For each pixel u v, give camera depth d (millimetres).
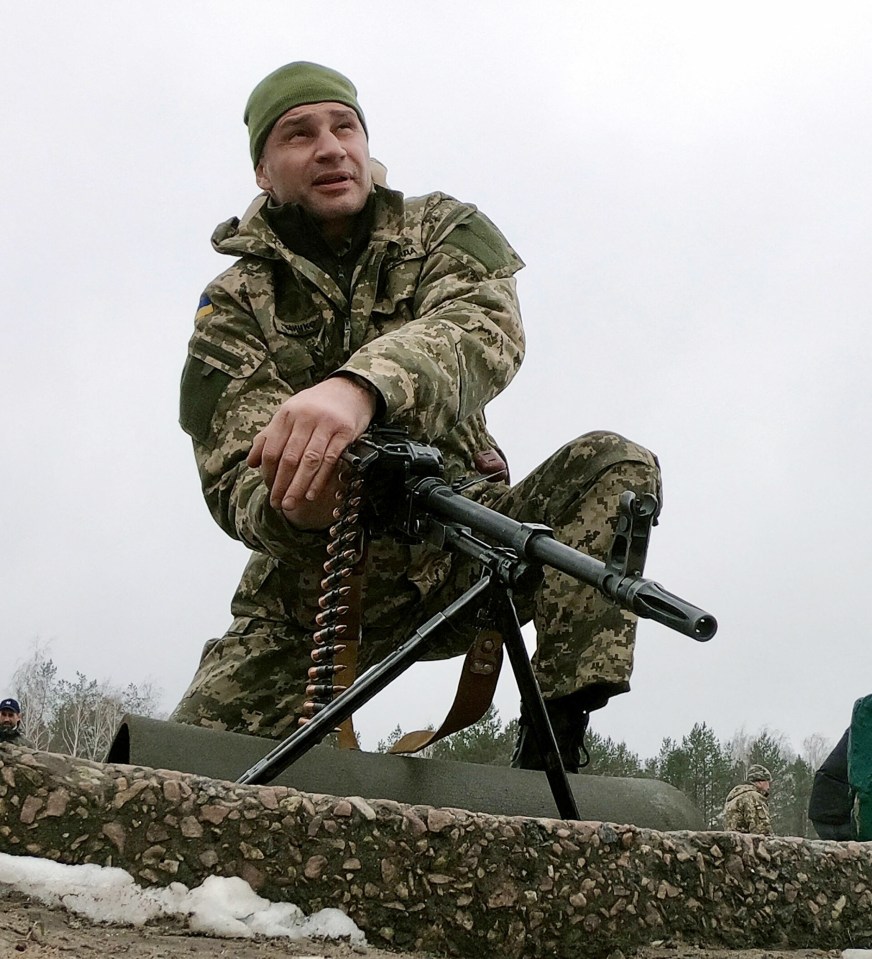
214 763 2473
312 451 2621
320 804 1918
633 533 2092
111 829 1791
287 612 3709
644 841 2170
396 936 1919
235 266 3646
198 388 3498
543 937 2033
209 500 3463
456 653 3672
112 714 29344
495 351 3217
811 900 2316
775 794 31688
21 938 1608
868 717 2959
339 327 3555
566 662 3115
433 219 3662
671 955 2121
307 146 3545
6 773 1754
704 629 1935
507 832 2039
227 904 1814
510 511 3467
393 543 3518
